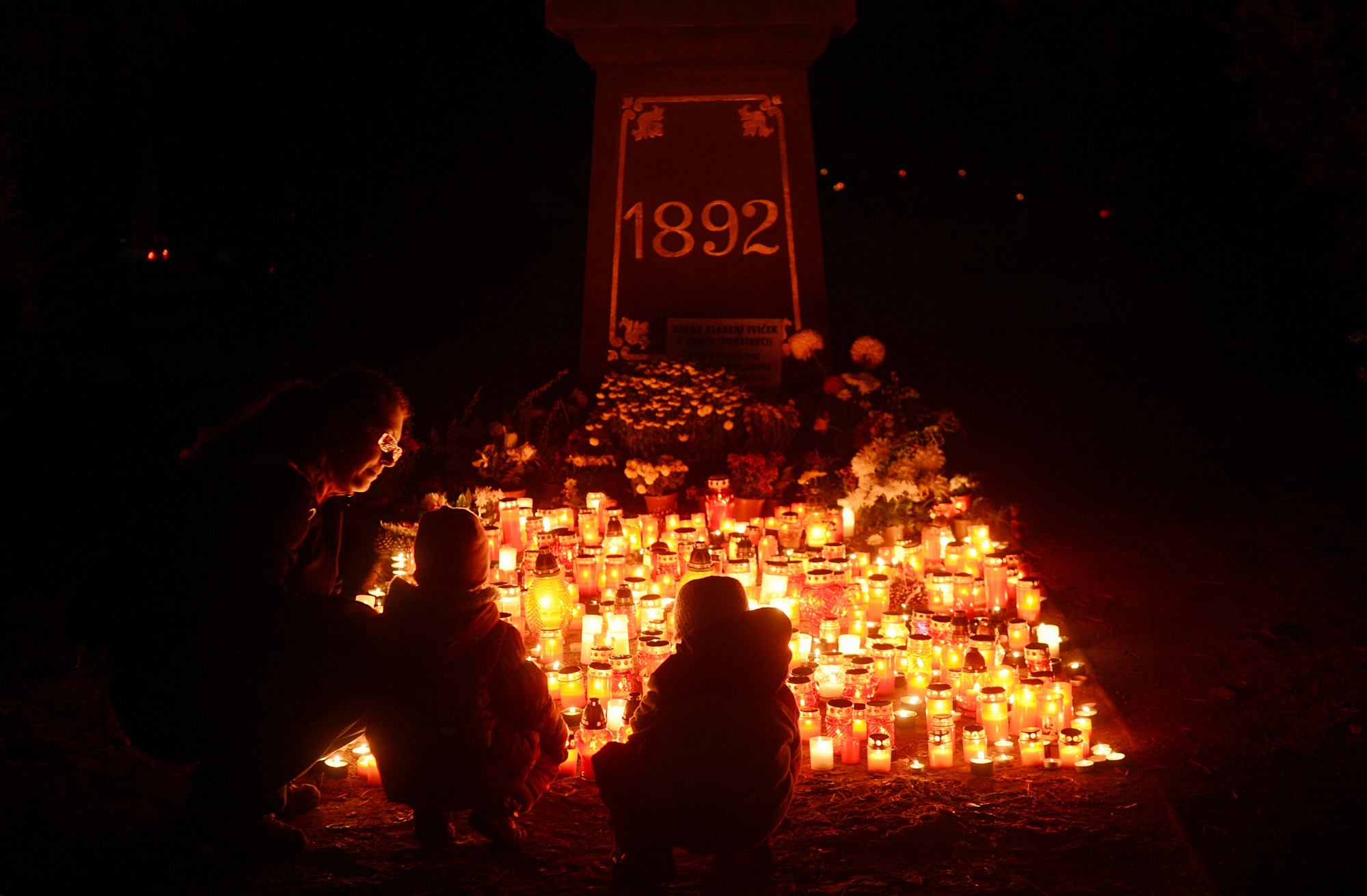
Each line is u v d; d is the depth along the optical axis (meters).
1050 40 16.67
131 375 14.64
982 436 12.29
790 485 8.31
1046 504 9.52
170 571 3.83
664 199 9.80
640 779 3.80
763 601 6.15
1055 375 15.27
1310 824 4.24
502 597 5.93
